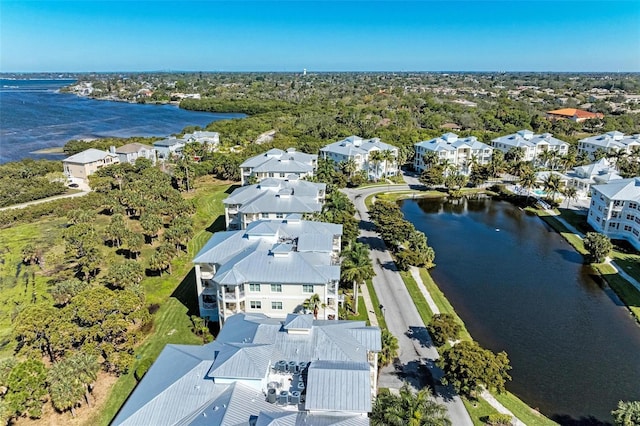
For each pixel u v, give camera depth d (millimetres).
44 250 85250
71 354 47781
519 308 68688
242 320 49062
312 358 42188
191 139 179125
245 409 36125
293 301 56344
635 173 130000
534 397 49281
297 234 68750
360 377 38031
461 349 47219
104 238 91500
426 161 144250
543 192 129875
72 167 139125
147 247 88875
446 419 38125
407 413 37312
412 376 50969
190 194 126438
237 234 66125
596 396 49719
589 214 106750
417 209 119875
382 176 147750
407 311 65062
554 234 101750
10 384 41094
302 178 115562
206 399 37281
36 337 48188
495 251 91250
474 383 44781
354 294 64562
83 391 43531
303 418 35219
